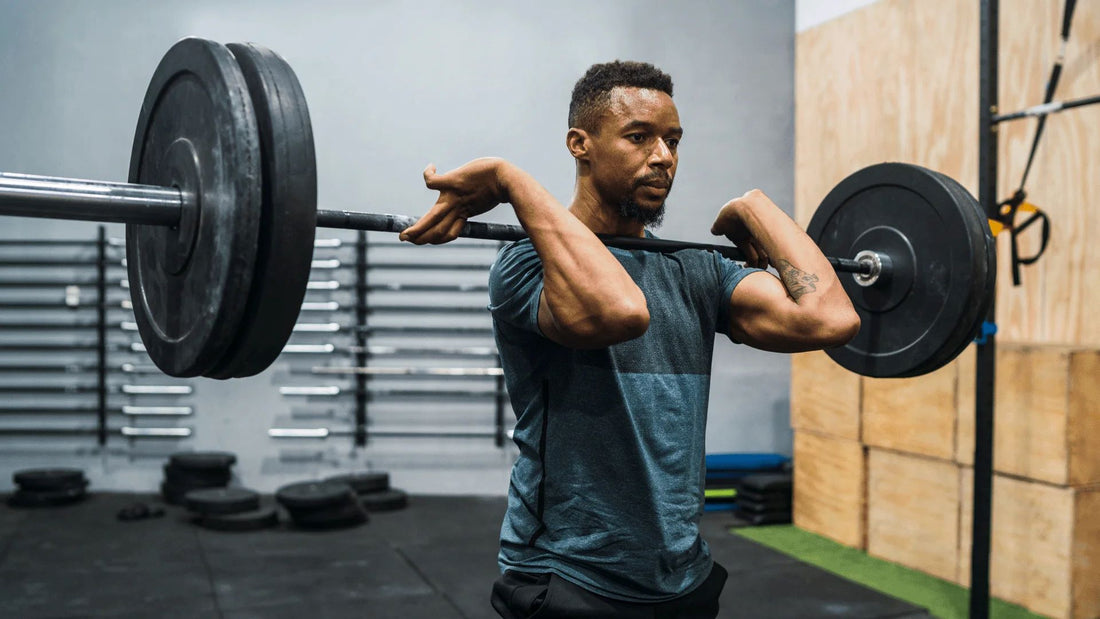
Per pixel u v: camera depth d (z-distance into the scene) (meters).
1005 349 2.94
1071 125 3.06
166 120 1.05
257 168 0.89
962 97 3.41
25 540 3.64
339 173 4.56
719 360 4.77
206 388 4.52
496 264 1.23
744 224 1.37
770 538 3.77
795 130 4.65
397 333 4.56
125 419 4.49
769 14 4.76
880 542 3.48
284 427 4.56
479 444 4.63
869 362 1.51
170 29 4.46
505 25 4.61
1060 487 2.77
